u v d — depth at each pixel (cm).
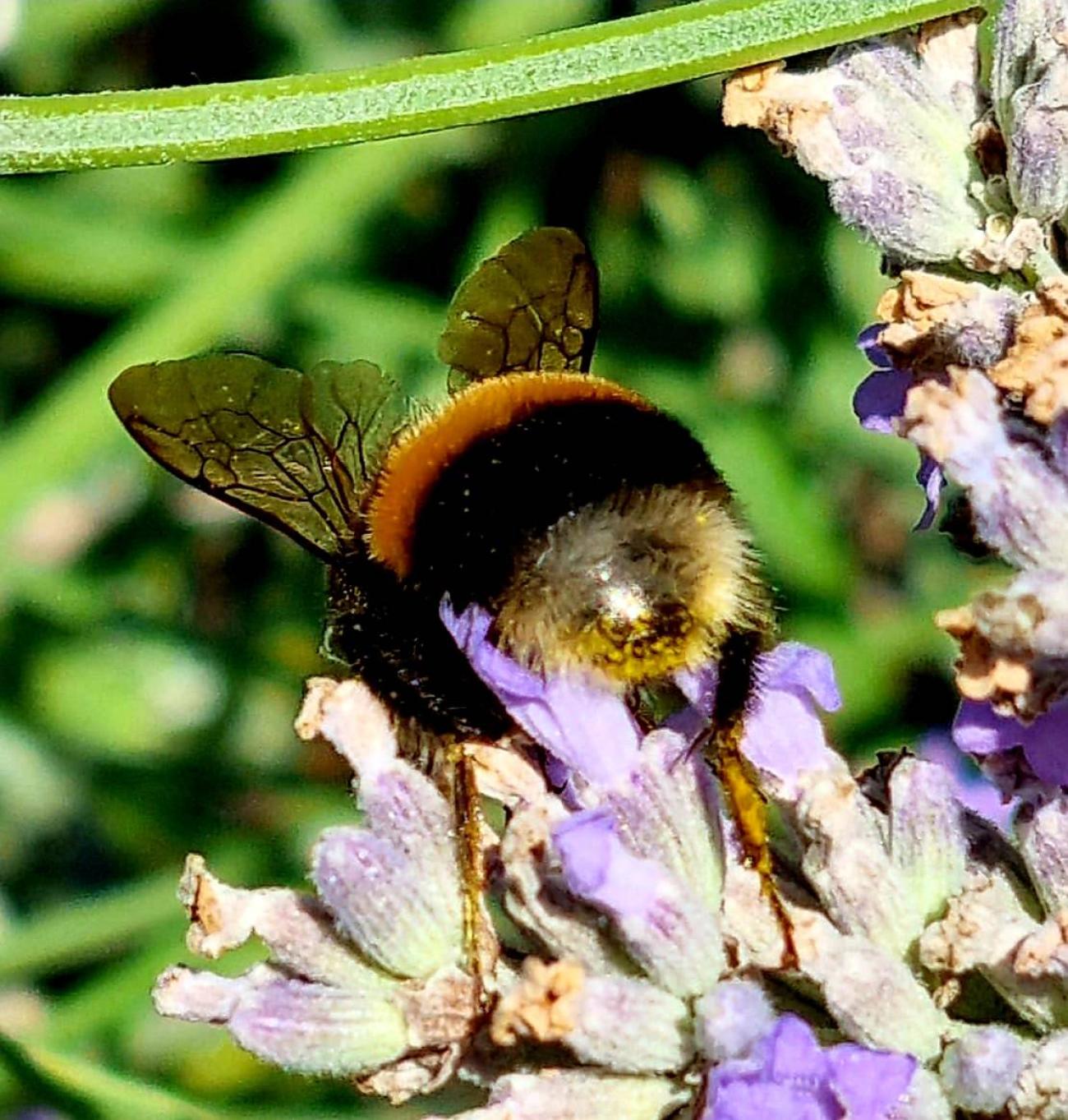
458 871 14
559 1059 14
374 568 14
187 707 20
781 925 14
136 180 21
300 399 15
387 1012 14
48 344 21
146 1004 19
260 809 20
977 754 14
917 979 14
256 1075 19
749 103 14
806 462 20
